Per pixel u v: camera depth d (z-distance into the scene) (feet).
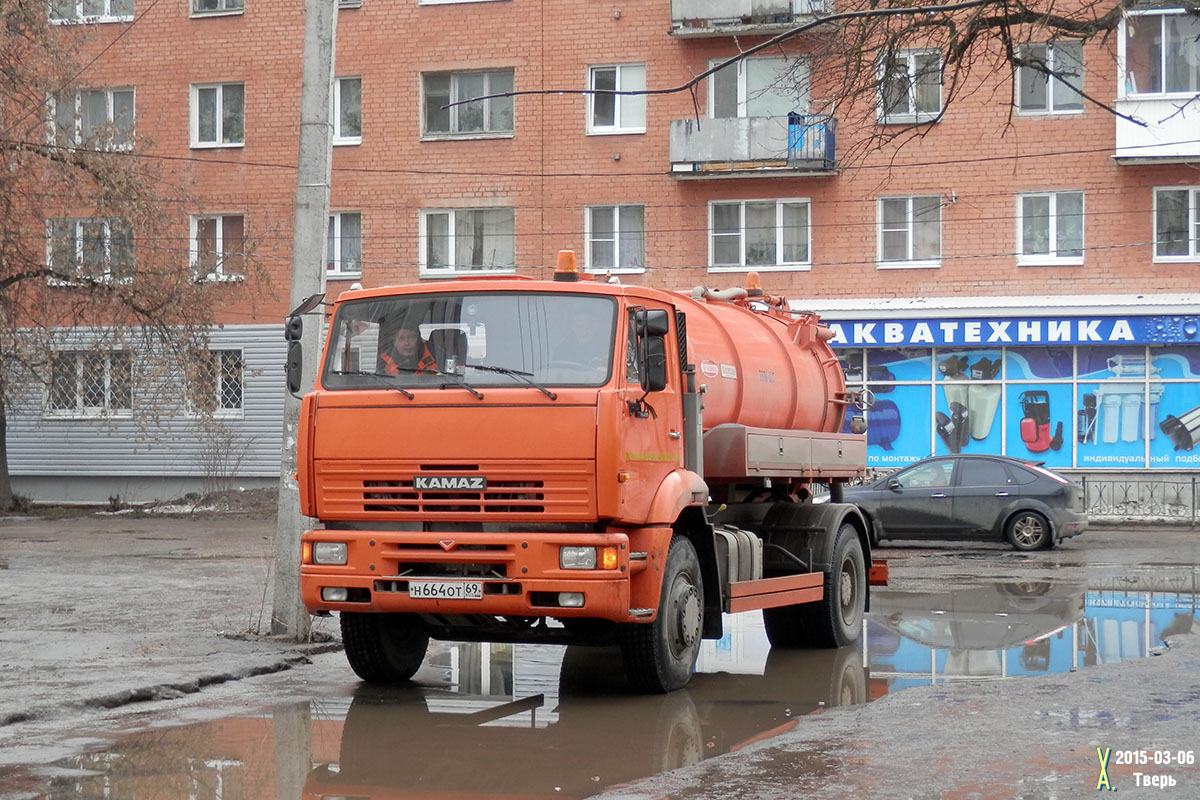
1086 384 105.50
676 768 22.54
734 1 107.34
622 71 111.45
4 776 21.61
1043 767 22.06
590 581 27.66
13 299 97.55
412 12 114.73
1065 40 45.06
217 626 39.83
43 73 95.76
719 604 32.63
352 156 115.65
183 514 104.22
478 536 28.17
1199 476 102.22
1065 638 38.68
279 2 117.39
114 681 29.68
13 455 121.08
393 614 31.37
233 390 117.70
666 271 110.63
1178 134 101.45
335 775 22.07
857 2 42.37
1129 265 103.96
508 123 113.60
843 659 36.27
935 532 75.25
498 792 20.95
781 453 37.60
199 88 119.34
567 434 28.14
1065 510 74.18
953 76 42.88
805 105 107.14
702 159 107.96
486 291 29.84
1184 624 41.70
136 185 97.66
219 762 22.94
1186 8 38.45
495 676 33.19
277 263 116.88
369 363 29.89
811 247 108.68
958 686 30.32
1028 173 105.40
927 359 108.27
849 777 21.40
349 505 29.25
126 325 100.99
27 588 51.06
